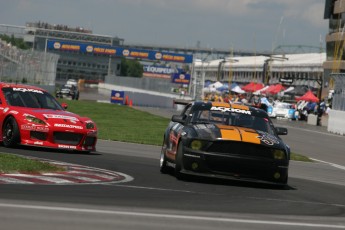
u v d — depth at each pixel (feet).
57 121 93.97
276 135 77.00
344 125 259.39
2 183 58.75
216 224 46.21
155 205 52.95
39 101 100.17
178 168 73.00
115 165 85.10
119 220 44.62
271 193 68.95
